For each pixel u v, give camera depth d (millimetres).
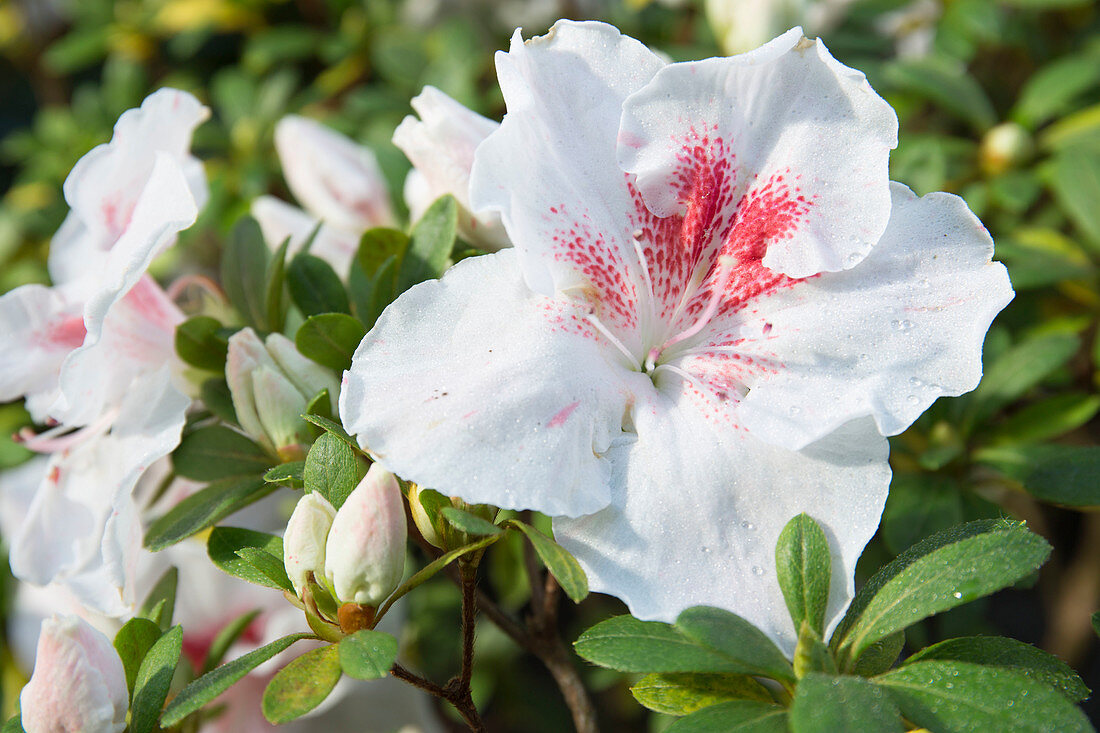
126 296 319
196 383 327
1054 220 465
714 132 300
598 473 284
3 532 374
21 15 644
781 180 299
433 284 290
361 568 277
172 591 321
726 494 285
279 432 309
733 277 304
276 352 310
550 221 292
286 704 270
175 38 591
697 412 294
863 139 294
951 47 458
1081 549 547
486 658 483
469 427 279
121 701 288
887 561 382
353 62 527
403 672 293
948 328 291
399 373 283
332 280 330
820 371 292
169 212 307
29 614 362
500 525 286
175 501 337
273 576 288
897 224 298
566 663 332
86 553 320
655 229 305
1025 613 648
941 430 356
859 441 287
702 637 269
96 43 574
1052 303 428
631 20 495
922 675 271
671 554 282
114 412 320
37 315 322
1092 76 414
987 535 273
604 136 301
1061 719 262
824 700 263
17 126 782
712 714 273
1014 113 424
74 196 322
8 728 299
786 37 290
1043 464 320
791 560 278
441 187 322
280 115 506
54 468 325
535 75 297
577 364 290
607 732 564
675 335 307
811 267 295
